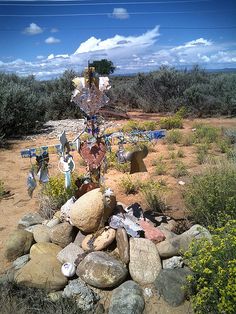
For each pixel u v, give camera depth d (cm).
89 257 422
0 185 727
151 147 1066
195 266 369
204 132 1255
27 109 1417
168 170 843
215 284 332
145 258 426
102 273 406
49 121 1781
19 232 489
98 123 464
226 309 315
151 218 525
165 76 2086
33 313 371
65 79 2008
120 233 441
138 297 389
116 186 729
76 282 411
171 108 1972
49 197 588
